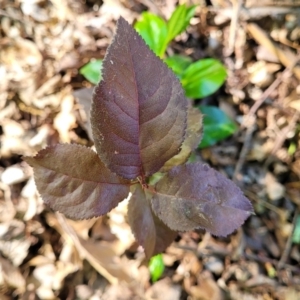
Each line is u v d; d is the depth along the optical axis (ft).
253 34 0.96
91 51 0.93
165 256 0.82
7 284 0.74
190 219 0.40
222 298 0.80
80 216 0.39
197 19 0.98
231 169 0.90
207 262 0.83
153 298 0.78
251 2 0.96
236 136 0.92
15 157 0.83
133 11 0.96
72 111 0.87
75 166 0.37
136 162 0.38
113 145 0.36
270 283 0.82
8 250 0.76
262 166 0.91
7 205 0.79
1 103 0.86
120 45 0.32
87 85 0.91
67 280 0.78
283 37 0.95
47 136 0.86
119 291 0.78
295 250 0.86
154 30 0.75
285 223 0.87
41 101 0.89
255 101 0.94
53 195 0.38
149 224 0.43
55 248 0.80
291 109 0.93
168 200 0.41
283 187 0.89
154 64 0.33
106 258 0.78
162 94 0.34
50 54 0.93
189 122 0.49
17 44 0.92
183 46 0.97
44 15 0.95
